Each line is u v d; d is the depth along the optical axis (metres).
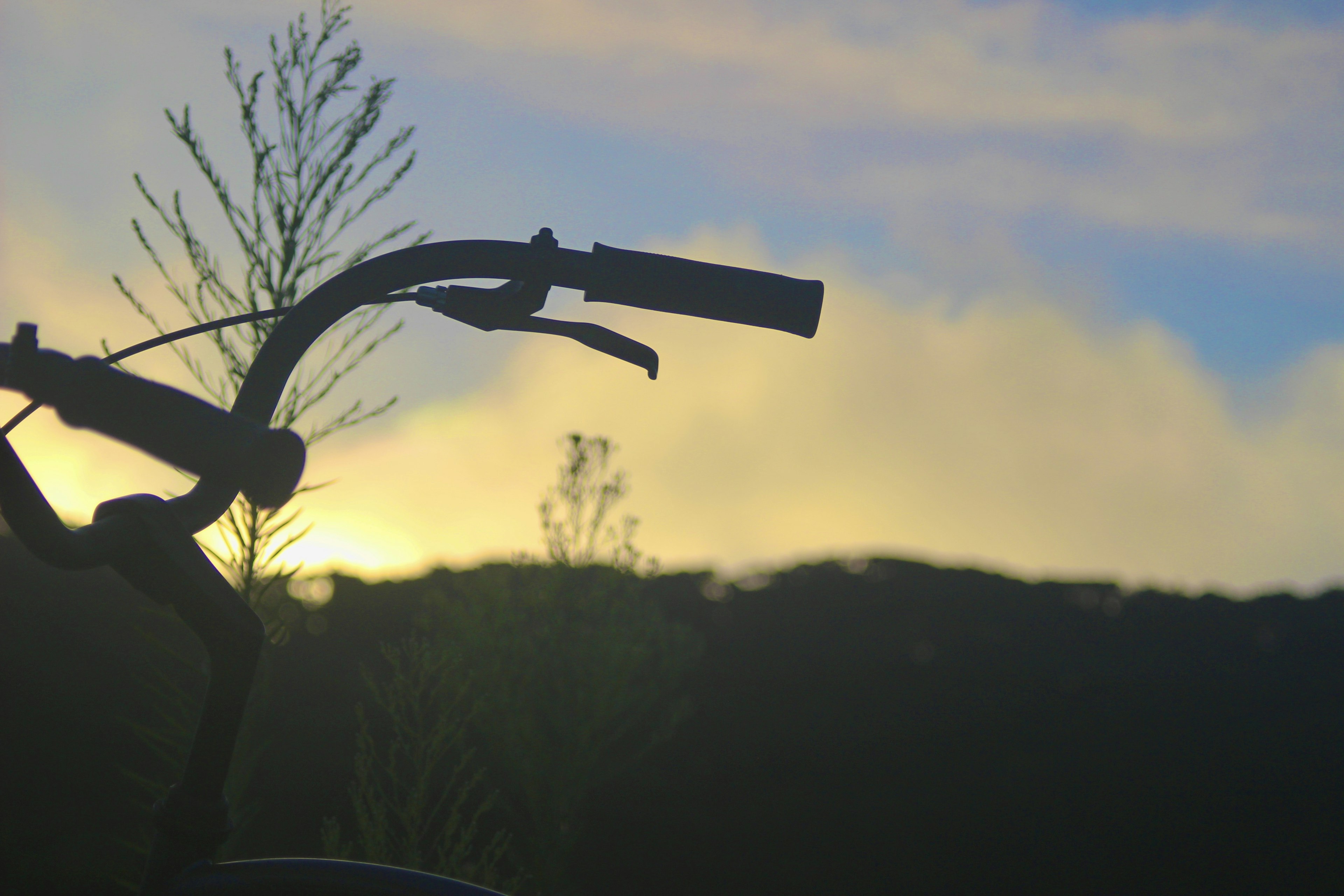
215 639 0.70
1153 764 9.02
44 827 5.00
